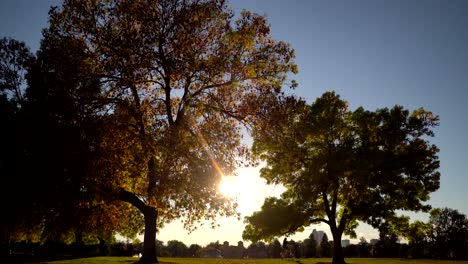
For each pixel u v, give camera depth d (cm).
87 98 2358
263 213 4131
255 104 2502
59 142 2203
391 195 3859
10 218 2458
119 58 2322
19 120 2239
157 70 2455
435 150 4016
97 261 2741
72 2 2462
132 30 2352
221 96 2669
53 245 5538
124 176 2450
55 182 2241
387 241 8375
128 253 5919
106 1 2486
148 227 2480
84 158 2192
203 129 2588
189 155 2341
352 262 3538
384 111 4131
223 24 2542
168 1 2416
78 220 2436
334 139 4131
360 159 3856
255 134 2619
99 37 2448
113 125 2334
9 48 2412
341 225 4050
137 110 2453
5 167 2220
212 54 2508
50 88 2328
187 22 2375
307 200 3978
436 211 3981
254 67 2575
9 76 2417
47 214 2498
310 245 10119
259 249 9675
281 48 2645
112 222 2675
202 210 2344
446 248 9894
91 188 2286
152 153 2234
